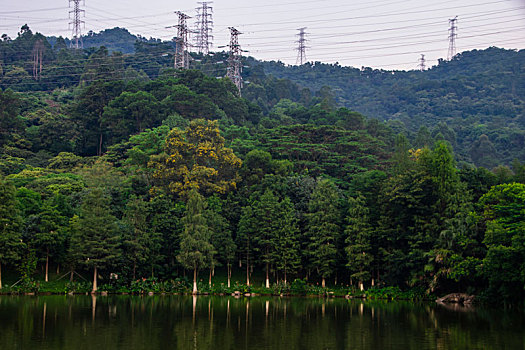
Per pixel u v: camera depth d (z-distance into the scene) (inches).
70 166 4953.3
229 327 1953.7
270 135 4970.5
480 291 2920.8
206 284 3393.2
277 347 1588.3
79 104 5871.1
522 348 1596.9
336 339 1737.2
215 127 4124.0
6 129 5497.1
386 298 3181.6
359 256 3257.9
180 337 1726.1
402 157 3986.2
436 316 2361.0
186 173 3843.5
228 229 3592.5
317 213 3430.1
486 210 2883.9
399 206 3265.3
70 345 1556.3
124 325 1946.4
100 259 3090.6
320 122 5915.4
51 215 3176.7
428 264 2957.7
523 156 7554.1
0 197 2972.4
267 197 3457.2
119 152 5024.6
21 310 2298.2
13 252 2915.8
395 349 1574.8
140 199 3427.7
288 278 3612.2
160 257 3326.8
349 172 4576.8
